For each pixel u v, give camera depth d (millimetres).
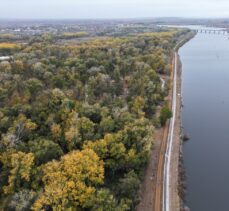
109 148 85062
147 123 101250
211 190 87062
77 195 67812
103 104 115250
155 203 77188
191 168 97062
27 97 115938
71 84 139625
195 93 165500
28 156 78000
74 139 89500
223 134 119000
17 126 93438
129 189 74312
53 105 107750
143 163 87188
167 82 165000
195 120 131375
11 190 75000
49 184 70062
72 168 71750
